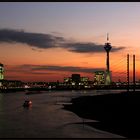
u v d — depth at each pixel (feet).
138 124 183.93
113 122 201.36
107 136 151.94
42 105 435.94
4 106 424.46
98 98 452.35
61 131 177.37
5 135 163.63
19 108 382.83
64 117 259.19
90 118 238.68
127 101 317.22
